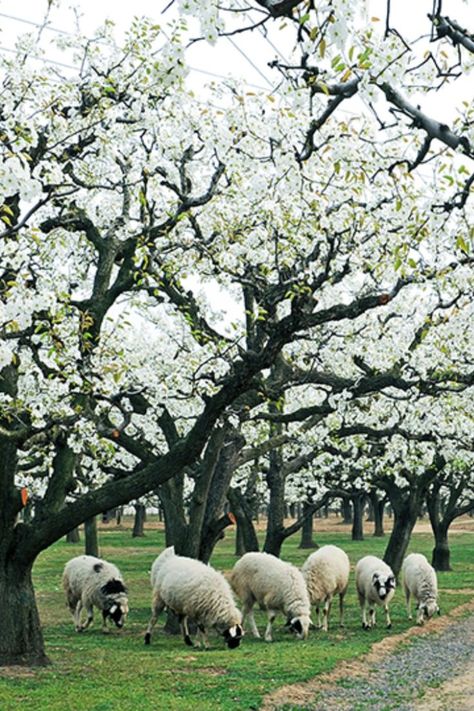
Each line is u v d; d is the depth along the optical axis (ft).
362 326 65.62
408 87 20.72
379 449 84.89
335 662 49.70
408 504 93.45
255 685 42.55
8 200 41.57
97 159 50.24
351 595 90.17
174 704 37.68
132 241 50.44
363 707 40.09
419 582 69.36
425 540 187.42
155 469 42.88
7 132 35.73
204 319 54.80
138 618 70.38
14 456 44.14
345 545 164.76
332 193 44.27
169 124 49.37
